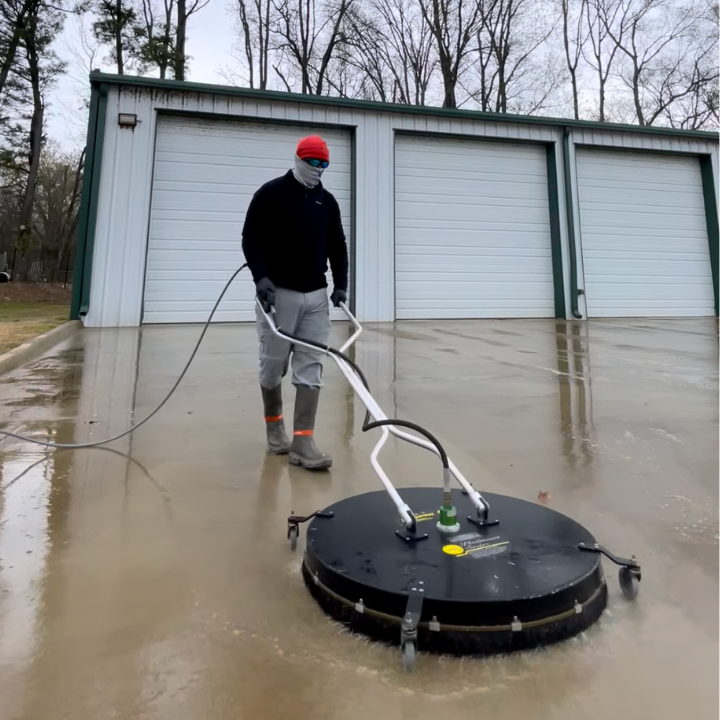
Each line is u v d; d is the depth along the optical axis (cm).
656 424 281
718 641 109
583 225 999
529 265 977
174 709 90
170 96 811
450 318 939
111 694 93
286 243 215
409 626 100
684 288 1043
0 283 1755
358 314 883
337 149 899
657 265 1031
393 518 144
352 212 891
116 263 775
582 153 1007
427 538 131
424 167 938
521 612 105
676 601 124
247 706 91
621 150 1020
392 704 92
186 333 686
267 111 852
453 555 122
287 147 874
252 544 151
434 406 321
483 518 141
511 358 507
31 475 203
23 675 98
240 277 847
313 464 212
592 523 166
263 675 99
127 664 101
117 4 1747
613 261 1012
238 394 348
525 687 96
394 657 104
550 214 988
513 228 973
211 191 841
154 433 262
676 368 452
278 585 130
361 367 454
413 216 930
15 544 149
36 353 496
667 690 95
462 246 949
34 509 172
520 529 136
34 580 130
